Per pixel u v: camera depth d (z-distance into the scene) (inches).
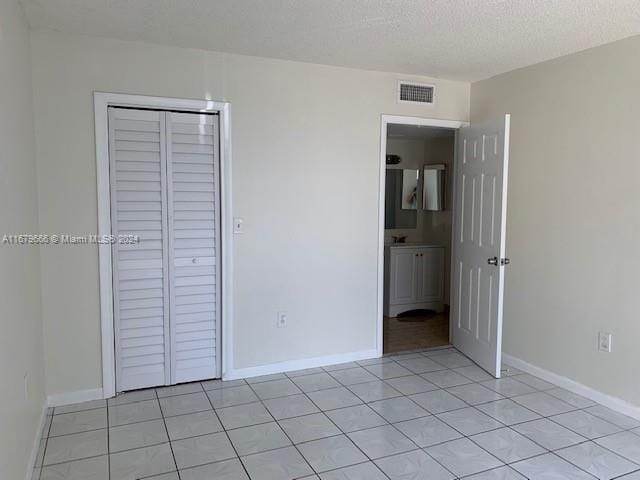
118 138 123.1
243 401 124.9
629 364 117.3
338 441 104.6
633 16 101.5
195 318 135.3
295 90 139.9
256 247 139.0
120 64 120.6
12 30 88.0
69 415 115.7
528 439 105.7
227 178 133.5
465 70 147.9
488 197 145.4
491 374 144.0
